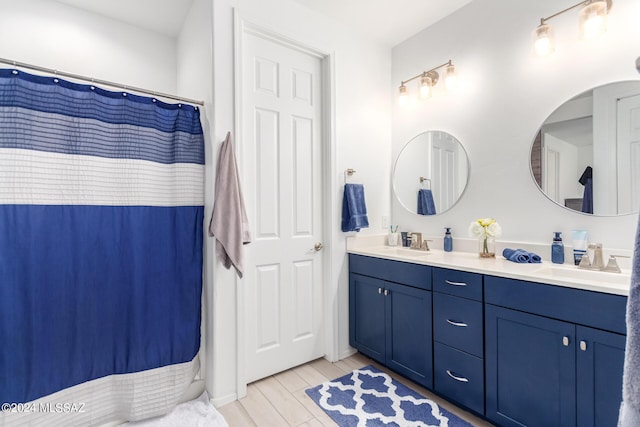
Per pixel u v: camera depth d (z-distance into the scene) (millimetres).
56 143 1432
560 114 1776
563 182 1767
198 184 1854
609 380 1174
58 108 1436
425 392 1901
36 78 1387
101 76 2254
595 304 1208
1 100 1304
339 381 2033
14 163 1329
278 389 1942
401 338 2016
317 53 2287
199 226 1849
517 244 1944
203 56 1919
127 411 1612
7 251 1312
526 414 1418
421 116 2543
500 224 2051
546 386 1352
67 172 1462
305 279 2268
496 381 1528
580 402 1248
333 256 2344
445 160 2369
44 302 1398
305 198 2270
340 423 1620
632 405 475
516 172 1968
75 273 1481
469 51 2207
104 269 1560
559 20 1771
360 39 2527
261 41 2049
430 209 2475
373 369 2201
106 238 1566
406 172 2650
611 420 1168
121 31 2342
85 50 2199
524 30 1922
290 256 2188
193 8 2105
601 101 1633
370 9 2234
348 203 2346
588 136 1677
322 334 2361
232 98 1858
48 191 1411
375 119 2643
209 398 1804
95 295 1535
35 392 1365
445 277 1757
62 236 1447
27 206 1359
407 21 2395
